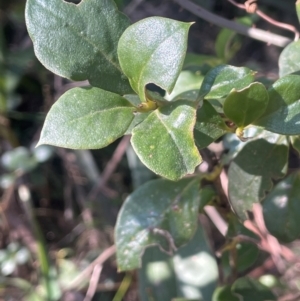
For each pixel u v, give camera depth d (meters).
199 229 0.30
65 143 0.14
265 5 0.48
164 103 0.15
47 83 0.49
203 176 0.21
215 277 0.29
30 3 0.15
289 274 0.35
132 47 0.14
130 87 0.16
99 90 0.15
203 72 0.25
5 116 0.49
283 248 0.28
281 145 0.20
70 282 0.45
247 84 0.15
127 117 0.15
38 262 0.46
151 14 0.48
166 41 0.14
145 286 0.30
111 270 0.46
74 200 0.52
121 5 0.26
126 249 0.21
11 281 0.46
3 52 0.47
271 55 0.51
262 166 0.20
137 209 0.21
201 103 0.17
